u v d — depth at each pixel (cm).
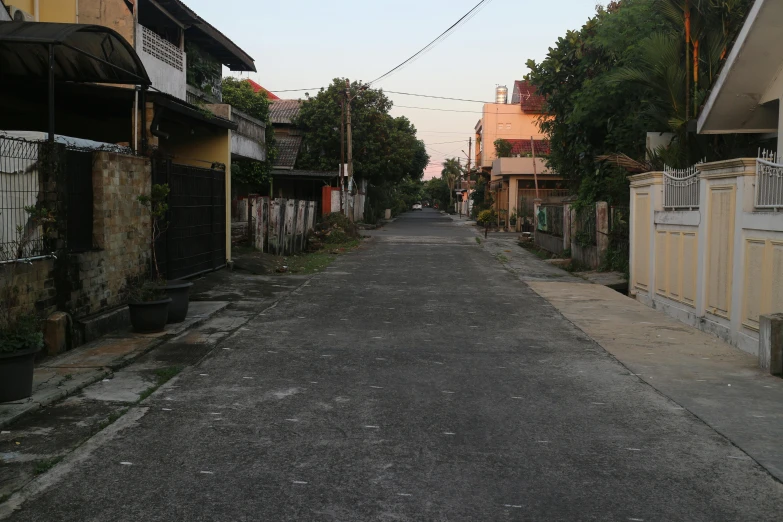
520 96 5828
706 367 779
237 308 1159
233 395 651
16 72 1076
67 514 400
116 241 972
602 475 467
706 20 1396
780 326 746
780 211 795
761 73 1141
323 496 428
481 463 486
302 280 1576
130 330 934
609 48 2036
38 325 738
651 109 1575
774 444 529
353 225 3234
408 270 1848
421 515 404
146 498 423
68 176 852
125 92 1206
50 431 542
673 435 550
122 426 558
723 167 935
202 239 1501
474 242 3131
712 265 985
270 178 3481
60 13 1396
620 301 1294
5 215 718
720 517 405
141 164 1065
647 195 1295
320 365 774
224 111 1634
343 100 3778
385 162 4638
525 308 1204
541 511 411
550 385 700
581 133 2155
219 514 402
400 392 667
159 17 1992
